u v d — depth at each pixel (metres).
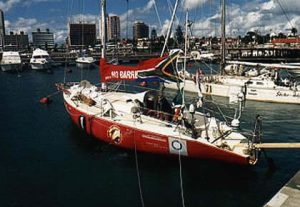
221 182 12.39
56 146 17.05
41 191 12.16
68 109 18.16
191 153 12.51
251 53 85.06
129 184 12.45
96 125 15.12
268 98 28.59
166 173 13.14
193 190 11.88
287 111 25.64
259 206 10.84
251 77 30.73
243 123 21.89
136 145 13.73
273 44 90.88
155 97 14.55
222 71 33.19
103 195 11.73
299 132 19.61
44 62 62.66
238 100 15.38
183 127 12.94
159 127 13.39
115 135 14.21
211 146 12.09
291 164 14.12
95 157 15.14
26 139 18.53
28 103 29.92
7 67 61.97
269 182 12.42
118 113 14.87
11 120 23.39
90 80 48.66
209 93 31.09
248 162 11.88
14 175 13.61
